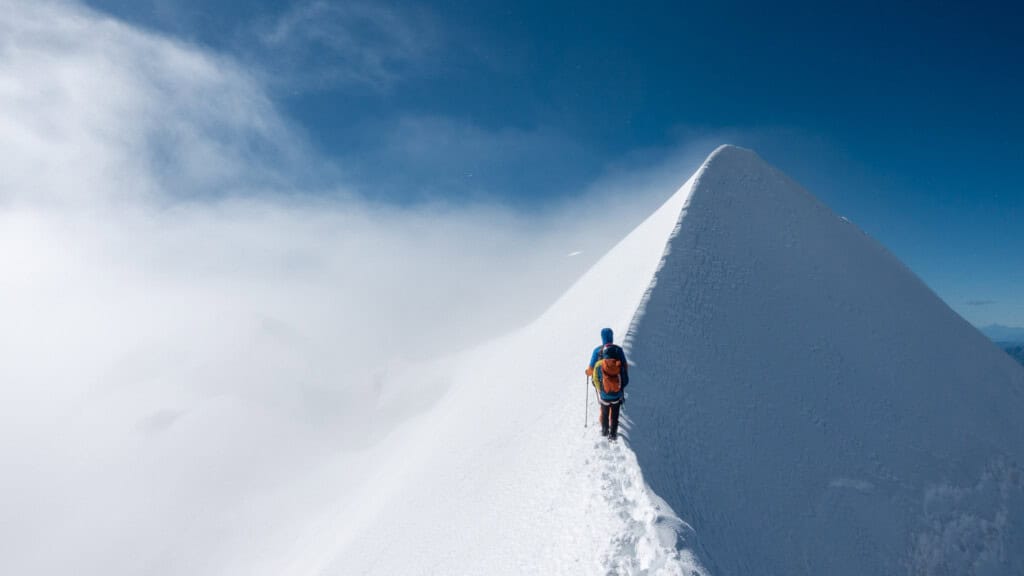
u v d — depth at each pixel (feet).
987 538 41.78
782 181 79.00
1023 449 53.98
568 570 24.54
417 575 36.42
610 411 32.01
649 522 24.73
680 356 42.70
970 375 60.95
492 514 36.52
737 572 26.30
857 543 36.29
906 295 69.77
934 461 46.21
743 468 35.96
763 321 52.06
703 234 61.11
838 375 50.01
